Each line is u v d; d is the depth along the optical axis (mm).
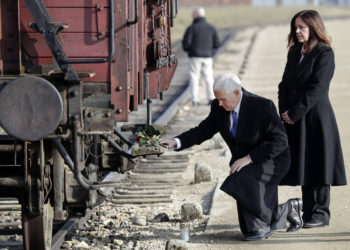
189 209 15234
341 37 77500
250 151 12977
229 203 16297
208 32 32781
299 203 13773
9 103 10516
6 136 11781
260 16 149125
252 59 56312
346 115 28531
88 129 11219
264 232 13219
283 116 13555
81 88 10984
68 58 11438
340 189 17188
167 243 12812
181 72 49625
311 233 13625
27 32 11516
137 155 12281
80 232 14570
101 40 11391
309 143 13641
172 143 13188
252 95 12859
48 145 11625
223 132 13125
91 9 11344
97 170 13320
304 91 13469
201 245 13242
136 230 14727
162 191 18359
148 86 15398
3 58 11445
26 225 11594
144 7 14648
